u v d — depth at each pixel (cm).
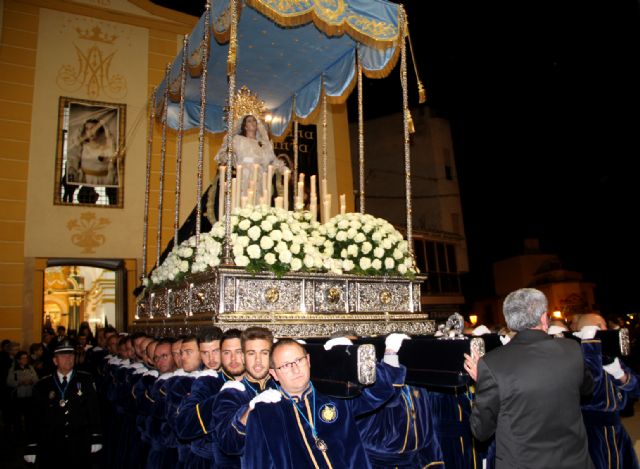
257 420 306
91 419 615
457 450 518
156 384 510
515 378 323
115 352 943
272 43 829
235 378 409
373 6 722
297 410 318
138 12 1538
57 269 2119
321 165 1645
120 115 1480
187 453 473
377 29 724
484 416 330
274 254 581
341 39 826
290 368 318
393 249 685
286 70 921
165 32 1567
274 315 572
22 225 1361
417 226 2530
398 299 688
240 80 954
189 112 1071
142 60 1530
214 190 875
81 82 1457
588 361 455
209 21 712
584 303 2719
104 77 1481
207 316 578
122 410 676
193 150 1527
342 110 1730
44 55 1431
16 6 1418
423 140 2612
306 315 592
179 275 684
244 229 583
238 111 941
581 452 318
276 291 588
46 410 594
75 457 594
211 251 577
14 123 1383
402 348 405
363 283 657
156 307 845
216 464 383
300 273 602
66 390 606
